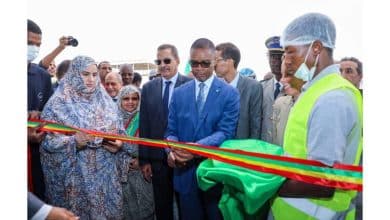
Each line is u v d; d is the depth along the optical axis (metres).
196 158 1.75
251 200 1.61
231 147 1.71
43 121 1.82
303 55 1.58
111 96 1.81
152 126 1.79
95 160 1.83
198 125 1.74
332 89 1.49
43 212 1.65
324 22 1.56
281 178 1.62
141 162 1.81
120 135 1.81
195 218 1.79
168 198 1.81
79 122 1.82
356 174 1.59
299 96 1.57
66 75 1.81
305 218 1.62
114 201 1.84
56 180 1.84
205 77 1.73
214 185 1.75
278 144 1.68
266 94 1.69
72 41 1.80
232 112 1.72
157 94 1.77
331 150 1.44
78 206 1.84
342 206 1.61
